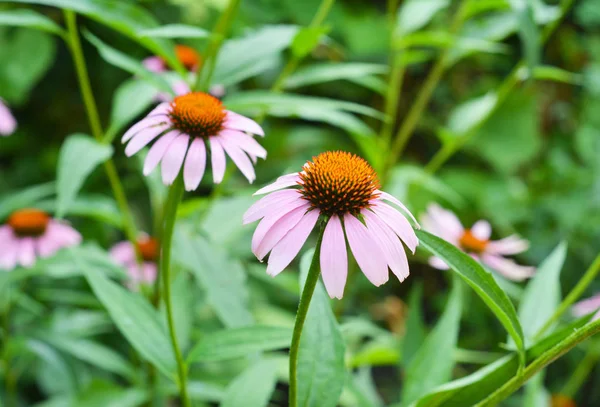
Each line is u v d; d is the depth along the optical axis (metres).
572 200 1.78
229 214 0.97
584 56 2.10
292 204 0.61
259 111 0.98
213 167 0.66
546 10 1.05
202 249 0.86
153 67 1.17
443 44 1.08
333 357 0.67
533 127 1.94
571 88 2.12
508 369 0.67
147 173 0.66
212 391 0.86
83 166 0.78
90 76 1.77
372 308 1.50
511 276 0.94
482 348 1.57
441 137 1.14
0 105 1.02
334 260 0.60
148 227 1.59
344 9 1.86
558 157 1.92
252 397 0.71
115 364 0.87
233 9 0.83
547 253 1.72
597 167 1.80
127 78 1.75
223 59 0.85
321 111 0.93
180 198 0.67
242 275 0.85
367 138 0.98
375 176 0.63
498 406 1.23
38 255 1.04
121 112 0.85
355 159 0.63
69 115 1.81
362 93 1.90
